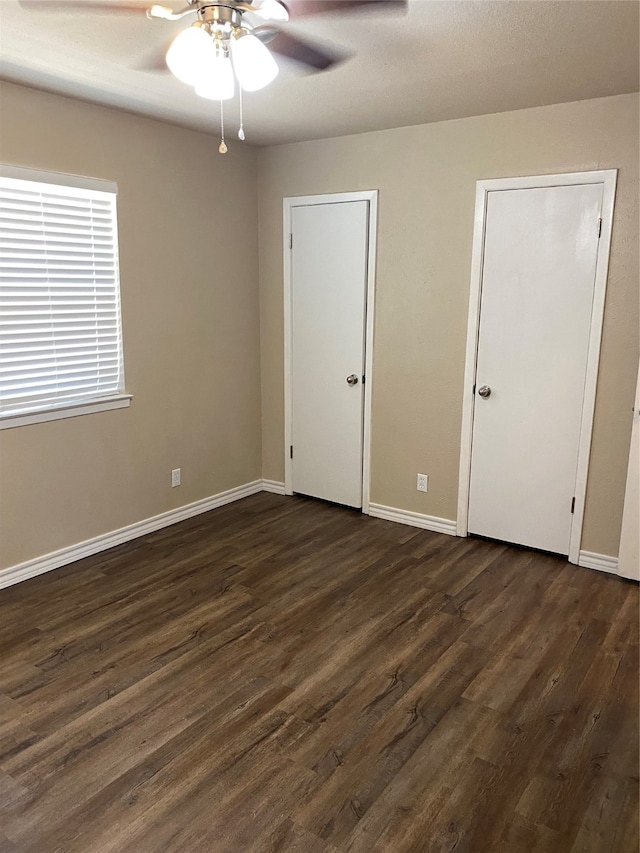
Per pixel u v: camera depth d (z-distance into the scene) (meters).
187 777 1.99
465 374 3.71
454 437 3.84
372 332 4.04
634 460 3.19
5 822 1.81
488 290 3.56
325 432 4.41
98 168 3.34
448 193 3.59
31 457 3.26
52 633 2.81
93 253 3.42
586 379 3.33
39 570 3.37
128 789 1.94
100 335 3.52
